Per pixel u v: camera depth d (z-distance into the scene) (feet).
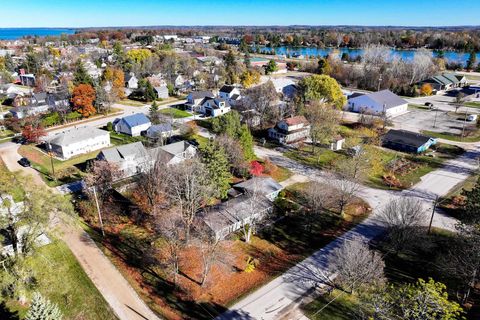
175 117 295.69
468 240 110.83
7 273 95.04
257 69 506.89
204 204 148.97
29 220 101.45
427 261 127.44
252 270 123.44
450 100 369.30
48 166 200.23
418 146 224.74
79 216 150.20
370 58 488.85
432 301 75.72
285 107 275.39
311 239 141.38
